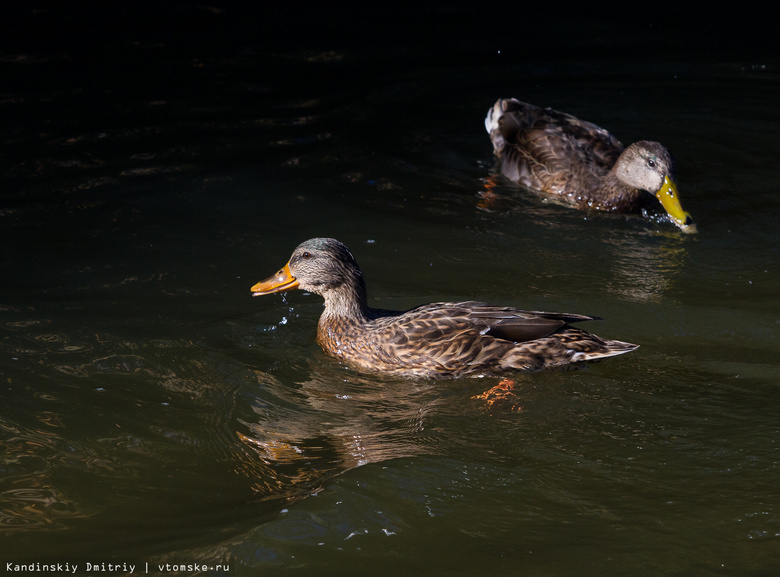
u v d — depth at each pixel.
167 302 9.00
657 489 6.14
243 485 6.25
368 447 6.75
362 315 8.42
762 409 7.12
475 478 6.30
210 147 13.14
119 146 13.08
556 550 5.52
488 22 19.45
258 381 7.73
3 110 14.28
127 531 5.72
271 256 10.04
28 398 7.27
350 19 19.64
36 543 5.59
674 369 7.84
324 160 12.80
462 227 10.96
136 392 7.44
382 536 5.66
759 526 5.70
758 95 15.58
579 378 7.78
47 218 10.78
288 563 5.40
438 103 15.13
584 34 18.75
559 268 9.93
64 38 17.84
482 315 8.05
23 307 8.77
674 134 14.02
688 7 20.53
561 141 12.45
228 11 20.00
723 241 10.67
